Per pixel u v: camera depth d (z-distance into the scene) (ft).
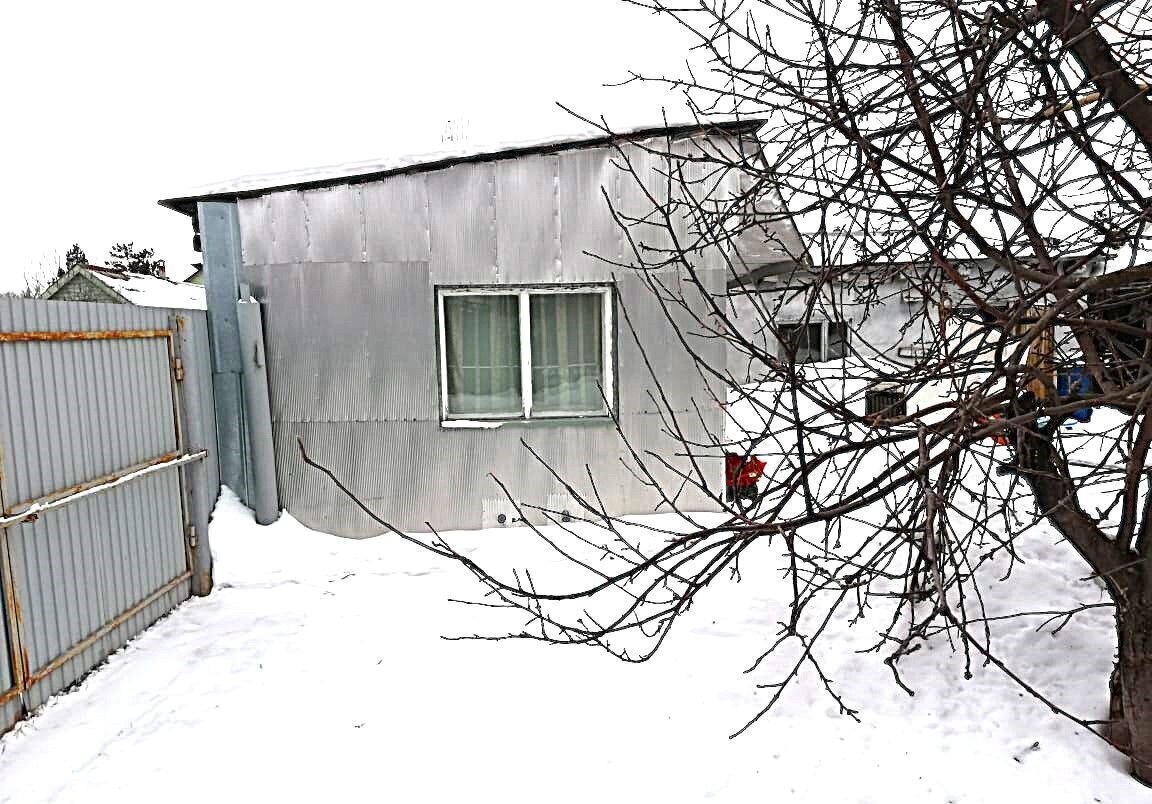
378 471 19.10
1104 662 11.55
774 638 13.41
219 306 18.56
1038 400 9.37
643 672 12.43
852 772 9.59
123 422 14.15
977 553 15.40
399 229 18.44
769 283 19.49
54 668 11.85
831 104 8.25
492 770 9.88
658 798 9.25
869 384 9.55
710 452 19.43
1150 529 9.06
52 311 12.30
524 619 14.88
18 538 11.23
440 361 18.92
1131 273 6.95
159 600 15.15
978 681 11.47
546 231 18.63
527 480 19.36
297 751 10.41
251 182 18.16
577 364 19.33
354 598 16.14
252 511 18.81
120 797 9.47
